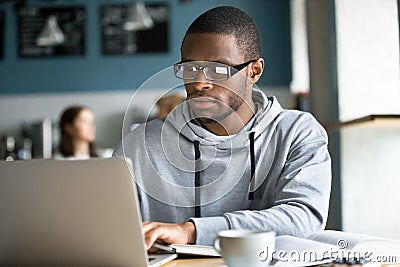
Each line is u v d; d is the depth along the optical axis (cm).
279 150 207
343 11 367
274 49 680
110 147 685
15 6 688
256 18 681
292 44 676
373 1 365
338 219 361
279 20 680
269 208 196
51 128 683
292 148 208
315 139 211
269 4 680
